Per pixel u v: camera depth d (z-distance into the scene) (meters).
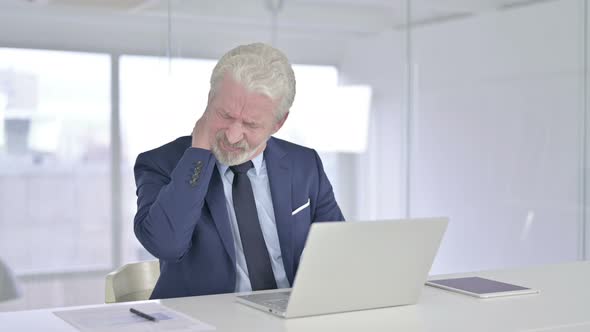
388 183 4.18
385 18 4.17
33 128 3.42
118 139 3.58
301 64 3.98
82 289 3.55
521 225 4.54
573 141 4.63
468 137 4.38
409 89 4.22
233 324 1.56
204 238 2.10
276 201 2.20
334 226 1.59
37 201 3.44
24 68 3.39
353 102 4.09
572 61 4.62
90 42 3.51
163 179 2.11
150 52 3.65
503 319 1.65
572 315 1.70
